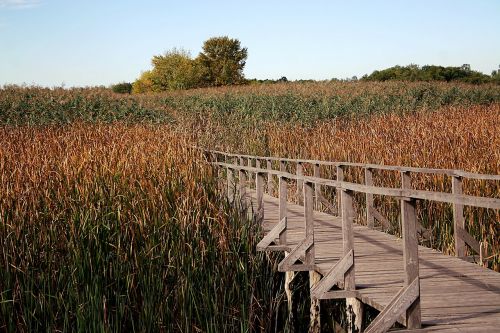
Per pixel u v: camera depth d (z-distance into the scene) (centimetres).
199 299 709
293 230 1023
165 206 803
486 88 3859
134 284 711
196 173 934
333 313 795
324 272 714
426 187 1081
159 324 666
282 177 841
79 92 3559
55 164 957
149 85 6134
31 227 742
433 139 1495
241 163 1550
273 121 2692
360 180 1277
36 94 3325
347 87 4078
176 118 2900
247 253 800
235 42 6856
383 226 1035
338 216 1185
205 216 802
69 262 703
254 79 6988
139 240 752
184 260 733
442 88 3791
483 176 730
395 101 3244
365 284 652
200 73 6072
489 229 856
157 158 993
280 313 805
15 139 1462
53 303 678
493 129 1720
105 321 645
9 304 653
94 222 750
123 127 1742
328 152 1577
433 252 837
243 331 671
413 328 499
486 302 575
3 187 796
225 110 3175
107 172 902
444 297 596
